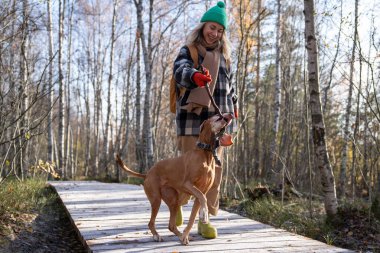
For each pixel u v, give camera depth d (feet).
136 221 15.46
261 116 70.38
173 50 65.62
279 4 49.42
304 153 44.83
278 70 48.57
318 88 18.80
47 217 19.16
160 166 11.84
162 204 19.60
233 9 43.19
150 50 45.09
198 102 12.11
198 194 10.69
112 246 11.73
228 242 12.29
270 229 14.32
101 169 71.46
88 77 80.79
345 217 18.33
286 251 11.35
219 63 12.55
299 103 62.44
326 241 16.07
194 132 12.39
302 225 18.94
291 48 50.83
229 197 27.84
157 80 77.10
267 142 63.16
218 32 12.51
